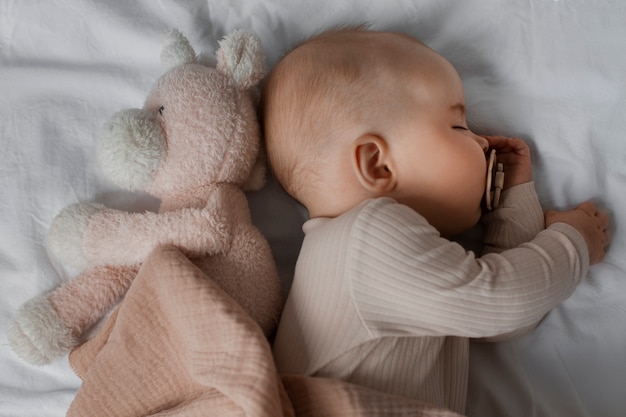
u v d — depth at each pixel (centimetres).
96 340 92
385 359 82
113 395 86
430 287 79
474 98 102
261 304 92
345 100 88
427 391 85
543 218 96
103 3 108
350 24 104
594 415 93
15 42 109
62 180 103
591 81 99
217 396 76
